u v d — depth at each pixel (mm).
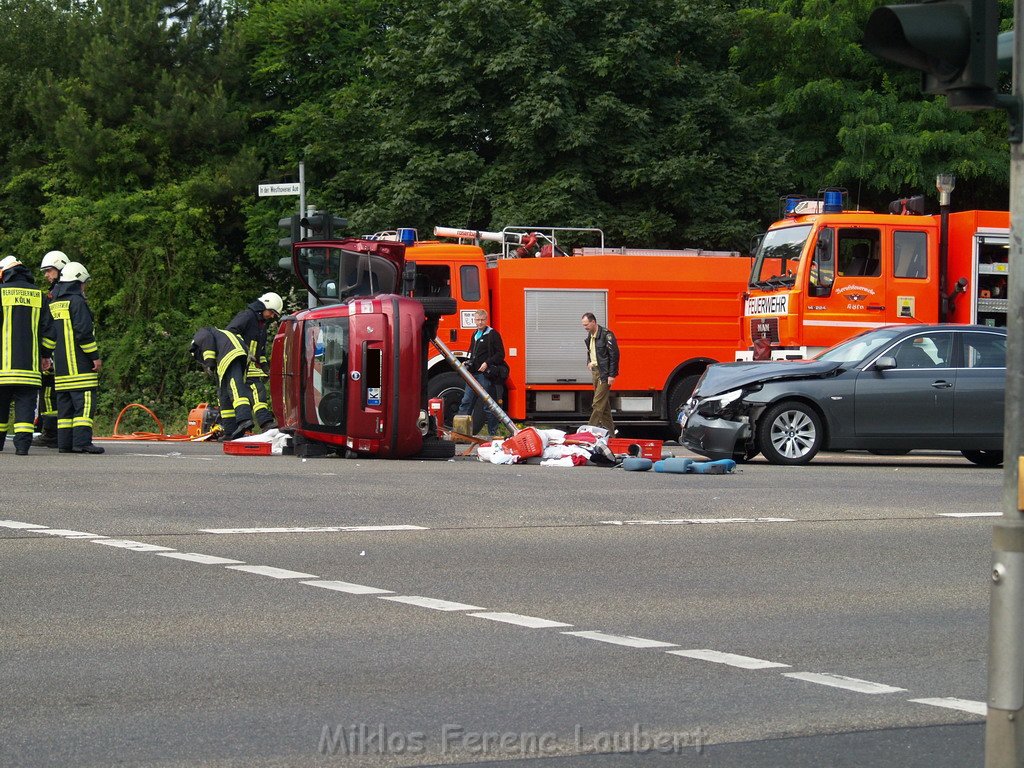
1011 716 4613
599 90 39281
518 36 38500
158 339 42688
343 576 9469
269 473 15914
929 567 10305
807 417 19016
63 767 5250
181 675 6758
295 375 18703
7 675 6738
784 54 42219
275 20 46531
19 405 18125
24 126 49781
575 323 26172
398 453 18484
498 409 19359
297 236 24547
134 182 46594
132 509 12531
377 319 18250
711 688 6633
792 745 5664
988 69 4938
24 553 10172
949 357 19391
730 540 11414
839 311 23531
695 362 26531
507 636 7723
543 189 37438
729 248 39500
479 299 25641
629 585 9352
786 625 8172
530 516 12570
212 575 9414
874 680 6844
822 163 41438
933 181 39312
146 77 46781
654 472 17141
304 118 43438
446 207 39250
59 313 18609
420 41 40062
